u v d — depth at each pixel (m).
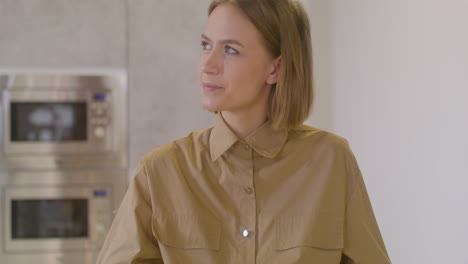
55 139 2.65
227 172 1.04
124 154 2.68
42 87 2.64
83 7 2.66
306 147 1.08
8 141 2.63
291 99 1.07
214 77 1.01
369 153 2.28
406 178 1.96
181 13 2.70
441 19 1.68
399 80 1.99
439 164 1.72
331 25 2.64
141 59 2.69
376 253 1.06
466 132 1.55
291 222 1.02
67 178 2.66
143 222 1.02
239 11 1.01
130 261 0.99
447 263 1.67
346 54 2.48
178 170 1.04
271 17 1.02
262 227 1.01
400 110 1.98
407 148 1.94
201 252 0.99
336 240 1.03
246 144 1.05
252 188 1.03
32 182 2.64
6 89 2.62
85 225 2.66
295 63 1.06
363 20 2.28
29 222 2.64
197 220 1.00
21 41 2.64
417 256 1.90
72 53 2.66
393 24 2.02
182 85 2.71
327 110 2.74
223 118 1.07
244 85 1.01
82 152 2.66
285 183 1.05
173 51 2.70
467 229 1.54
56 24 2.65
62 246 2.64
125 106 2.69
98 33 2.67
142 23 2.69
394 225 2.09
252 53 1.01
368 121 2.27
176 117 2.70
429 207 1.79
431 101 1.76
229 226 1.01
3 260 2.62
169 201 1.02
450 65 1.64
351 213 1.06
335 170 1.06
